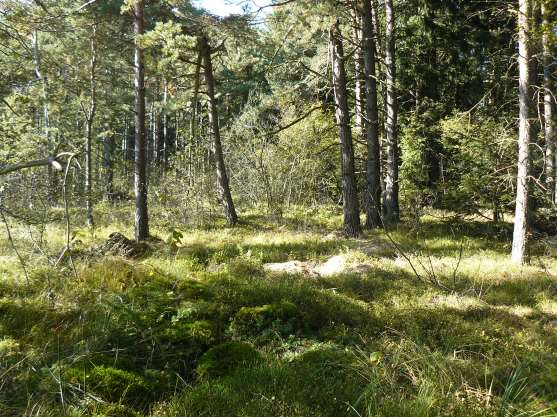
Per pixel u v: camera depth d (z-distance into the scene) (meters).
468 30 20.38
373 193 15.80
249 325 6.09
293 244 12.98
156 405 3.81
